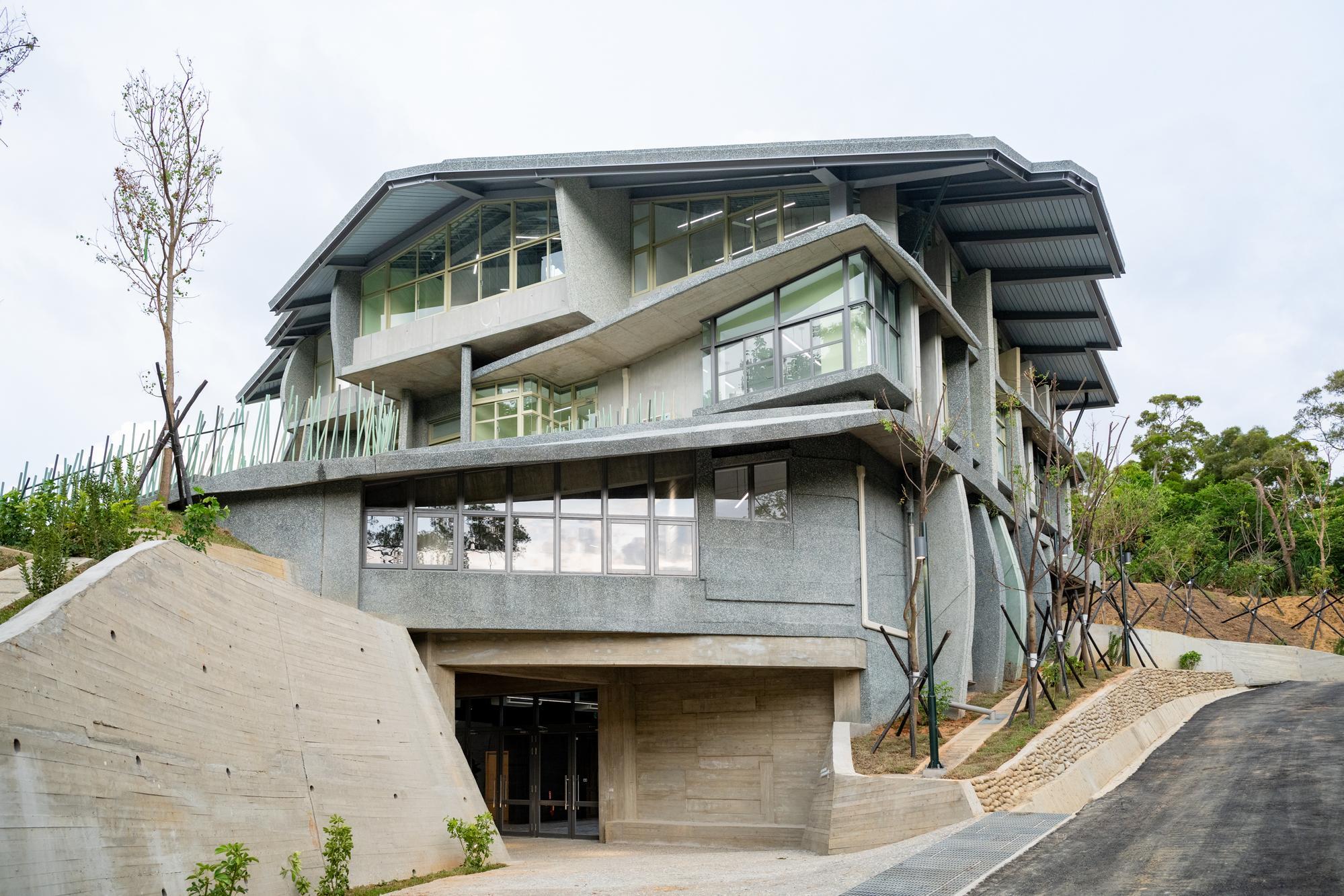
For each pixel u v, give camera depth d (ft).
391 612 70.54
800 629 75.61
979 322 106.63
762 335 86.63
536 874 54.19
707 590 74.49
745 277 84.94
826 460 79.10
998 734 69.92
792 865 54.29
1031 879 41.42
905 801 58.44
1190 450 221.66
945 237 101.71
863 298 81.05
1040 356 133.08
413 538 72.13
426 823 56.29
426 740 60.95
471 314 103.81
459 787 61.67
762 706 80.48
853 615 77.25
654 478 76.33
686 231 98.99
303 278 113.29
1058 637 82.17
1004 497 102.06
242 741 43.60
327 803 48.16
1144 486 188.85
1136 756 72.08
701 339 92.48
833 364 81.25
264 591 50.06
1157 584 154.10
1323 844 43.73
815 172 88.33
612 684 84.02
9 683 30.78
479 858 57.31
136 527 53.01
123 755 35.37
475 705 96.17
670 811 82.17
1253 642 124.98
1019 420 115.24
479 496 73.77
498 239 104.37
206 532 55.42
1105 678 86.69
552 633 73.20
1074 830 50.49
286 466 70.38
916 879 42.91
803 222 92.22
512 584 72.23
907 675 69.10
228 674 44.29
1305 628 131.34
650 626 73.36
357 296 115.24
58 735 32.32
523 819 92.07
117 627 37.27
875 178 88.63
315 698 51.29
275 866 42.19
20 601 40.40
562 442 75.61
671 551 75.15
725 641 74.69
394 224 107.96
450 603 71.31
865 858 51.62
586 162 93.25
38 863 29.86
